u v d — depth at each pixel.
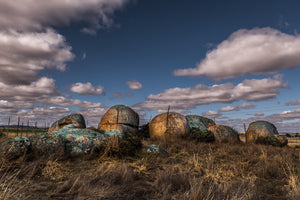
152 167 8.20
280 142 22.53
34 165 7.14
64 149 9.68
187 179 6.11
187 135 22.17
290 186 6.26
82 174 6.67
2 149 8.34
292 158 11.68
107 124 21.70
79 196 4.52
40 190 5.02
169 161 9.73
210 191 4.81
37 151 9.17
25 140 9.27
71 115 22.89
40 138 9.72
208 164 8.48
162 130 21.69
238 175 7.63
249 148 15.22
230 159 11.07
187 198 4.66
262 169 8.16
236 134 23.89
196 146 15.23
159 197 4.90
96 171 7.08
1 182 5.18
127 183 5.87
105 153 9.73
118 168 6.92
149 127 23.41
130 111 23.22
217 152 12.88
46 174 6.49
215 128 23.38
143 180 6.43
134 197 4.82
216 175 7.01
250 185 5.91
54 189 5.15
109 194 4.83
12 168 7.02
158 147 11.75
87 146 10.17
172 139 18.72
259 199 5.07
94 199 4.43
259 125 24.92
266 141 22.31
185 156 11.41
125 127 21.53
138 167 7.75
